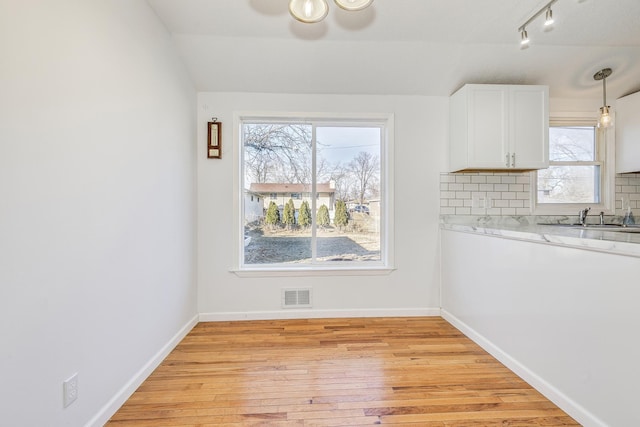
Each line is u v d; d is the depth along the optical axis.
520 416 1.51
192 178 2.60
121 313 1.58
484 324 2.21
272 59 2.46
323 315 2.83
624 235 1.30
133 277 1.69
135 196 1.71
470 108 2.56
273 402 1.61
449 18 2.10
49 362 1.12
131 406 1.58
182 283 2.38
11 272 0.97
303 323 2.70
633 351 1.21
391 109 2.85
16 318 0.99
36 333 1.07
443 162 2.88
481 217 2.89
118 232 1.54
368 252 2.98
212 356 2.10
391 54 2.45
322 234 2.95
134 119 1.69
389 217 2.86
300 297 2.82
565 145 3.03
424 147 2.87
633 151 2.85
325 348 2.22
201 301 2.75
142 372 1.78
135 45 1.71
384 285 2.87
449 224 2.74
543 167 2.58
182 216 2.38
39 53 1.07
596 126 3.03
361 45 2.37
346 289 2.85
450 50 2.42
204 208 2.74
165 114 2.09
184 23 2.09
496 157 2.57
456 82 2.71
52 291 1.13
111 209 1.49
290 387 1.74
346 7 1.29
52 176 1.13
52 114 1.13
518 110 2.58
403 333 2.49
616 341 1.27
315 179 2.93
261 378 1.83
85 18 1.30
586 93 2.90
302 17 1.33
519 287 1.86
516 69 2.59
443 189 2.88
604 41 2.32
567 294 1.52
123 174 1.59
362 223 2.97
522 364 1.83
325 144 2.95
